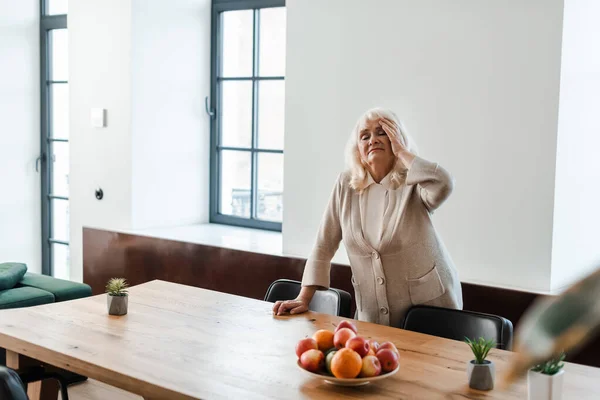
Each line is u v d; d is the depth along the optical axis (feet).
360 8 12.09
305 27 12.81
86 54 16.75
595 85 11.39
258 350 7.52
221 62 17.08
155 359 7.19
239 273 14.05
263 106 16.26
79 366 7.18
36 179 19.51
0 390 6.02
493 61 10.76
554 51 10.16
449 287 9.00
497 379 6.64
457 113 11.19
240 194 17.06
